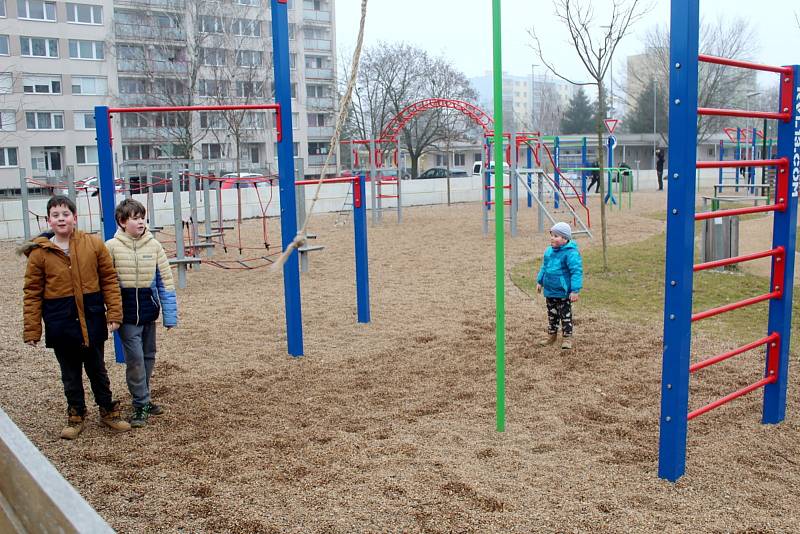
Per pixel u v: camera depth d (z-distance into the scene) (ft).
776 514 11.98
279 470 13.64
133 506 12.08
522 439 15.33
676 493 12.73
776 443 15.28
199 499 12.36
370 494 12.51
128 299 16.26
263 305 30.89
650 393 18.45
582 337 24.32
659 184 110.32
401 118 73.97
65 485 5.53
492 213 75.41
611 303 30.22
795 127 15.19
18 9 154.30
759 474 13.65
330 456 14.35
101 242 15.74
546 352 22.56
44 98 158.81
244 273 40.14
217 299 32.50
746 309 28.40
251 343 24.23
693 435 15.69
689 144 12.28
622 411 17.11
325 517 11.65
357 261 26.86
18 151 156.66
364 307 27.09
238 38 146.10
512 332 25.17
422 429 15.98
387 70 160.25
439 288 34.17
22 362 21.98
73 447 15.11
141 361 16.51
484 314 28.17
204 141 164.45
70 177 48.78
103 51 162.20
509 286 34.14
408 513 11.77
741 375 19.98
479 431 15.85
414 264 42.14
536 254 45.16
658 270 37.68
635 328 25.45
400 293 33.12
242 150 169.99
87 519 4.82
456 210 81.46
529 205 79.46
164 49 137.80
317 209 82.58
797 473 13.78
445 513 11.77
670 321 12.94
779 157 15.53
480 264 41.37
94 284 15.48
